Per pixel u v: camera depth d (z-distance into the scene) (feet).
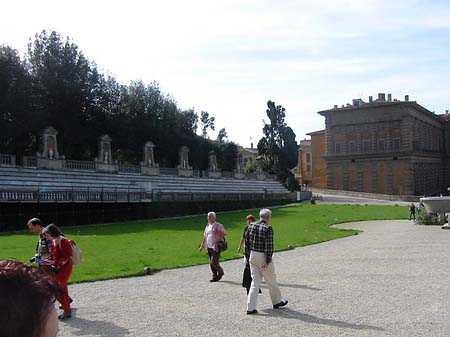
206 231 59.41
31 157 179.22
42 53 228.22
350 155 382.01
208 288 54.29
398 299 46.11
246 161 458.50
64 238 40.27
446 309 41.86
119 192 177.88
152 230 133.39
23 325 6.71
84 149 240.12
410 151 357.82
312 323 37.86
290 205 273.13
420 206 182.80
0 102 198.18
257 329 36.45
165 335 35.24
